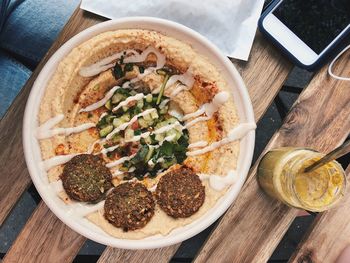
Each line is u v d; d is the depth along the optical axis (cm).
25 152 34
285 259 53
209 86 35
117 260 37
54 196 34
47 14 45
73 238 37
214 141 36
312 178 35
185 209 34
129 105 37
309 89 38
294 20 36
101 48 34
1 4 43
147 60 36
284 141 38
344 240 38
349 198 38
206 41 34
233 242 38
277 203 38
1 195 37
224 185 35
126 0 36
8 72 45
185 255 52
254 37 37
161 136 37
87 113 37
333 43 36
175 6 36
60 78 34
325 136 38
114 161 37
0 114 43
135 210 34
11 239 53
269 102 37
